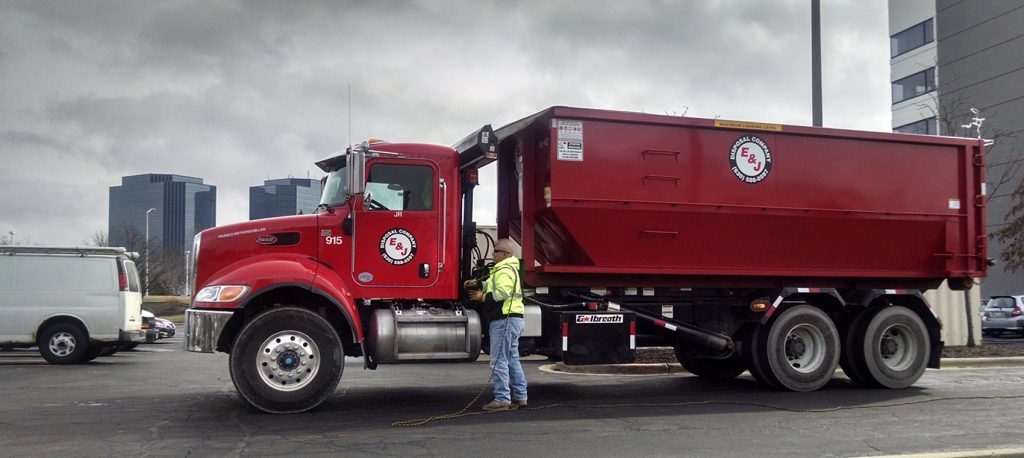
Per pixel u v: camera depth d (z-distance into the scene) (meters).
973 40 38.88
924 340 10.90
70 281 15.46
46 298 15.33
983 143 11.18
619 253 9.75
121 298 15.61
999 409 8.88
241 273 8.51
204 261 8.90
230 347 8.87
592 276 9.91
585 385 11.23
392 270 9.20
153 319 19.12
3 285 15.24
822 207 10.36
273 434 7.30
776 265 10.41
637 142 9.62
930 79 41.88
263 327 8.33
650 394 10.20
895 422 8.04
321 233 9.07
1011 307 26.75
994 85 37.69
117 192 120.69
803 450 6.68
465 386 11.12
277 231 9.00
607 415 8.47
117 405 9.05
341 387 10.99
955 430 7.59
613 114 9.45
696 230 9.92
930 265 11.06
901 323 10.80
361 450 6.64
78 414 8.38
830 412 8.69
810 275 10.53
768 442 7.02
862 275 10.76
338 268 9.08
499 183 10.81
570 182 9.32
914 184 10.83
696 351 10.88
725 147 10.01
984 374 12.63
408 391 10.51
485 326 9.64
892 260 10.88
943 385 11.16
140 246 49.31
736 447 6.80
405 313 9.06
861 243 10.66
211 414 8.38
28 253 15.41
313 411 8.62
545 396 9.97
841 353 11.03
